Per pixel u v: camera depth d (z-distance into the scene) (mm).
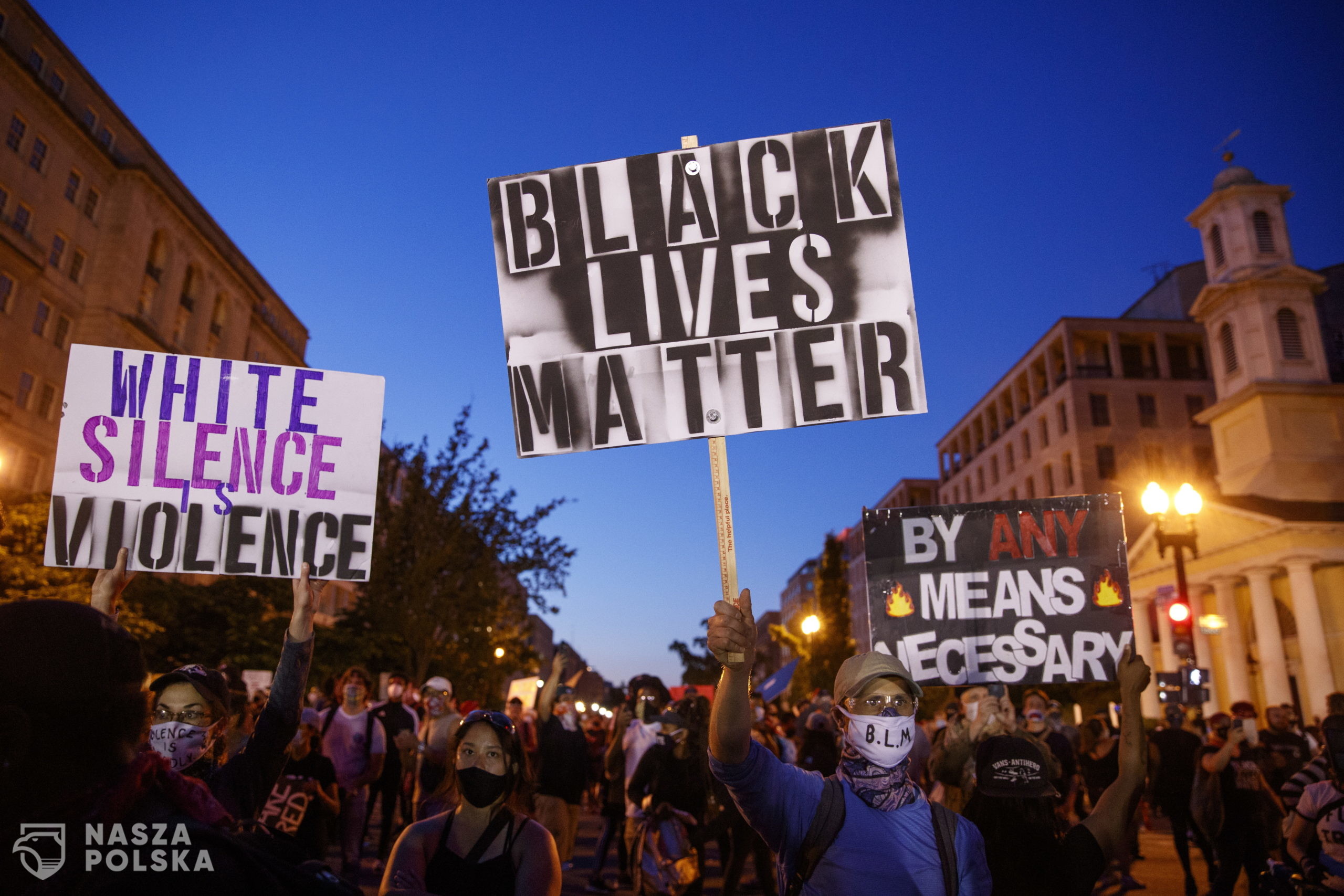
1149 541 43438
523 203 4234
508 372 4086
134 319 41938
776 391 3963
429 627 30469
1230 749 8148
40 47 38469
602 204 4207
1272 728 9938
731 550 3562
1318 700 33531
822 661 55969
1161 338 58906
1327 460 41594
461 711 10523
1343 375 50000
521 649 39812
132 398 4000
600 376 4047
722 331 4043
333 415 4160
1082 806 9414
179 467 3984
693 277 4105
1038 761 3199
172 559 3900
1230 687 37688
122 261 41750
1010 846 3145
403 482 32688
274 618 32188
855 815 2740
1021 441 65188
